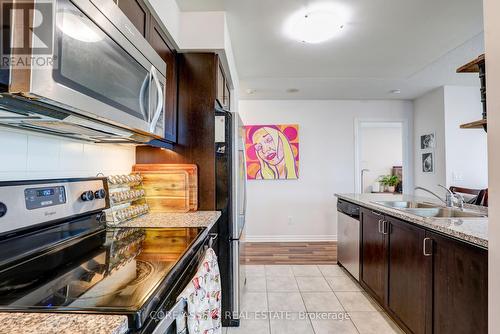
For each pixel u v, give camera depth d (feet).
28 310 2.05
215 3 6.43
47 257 3.42
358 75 11.21
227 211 6.73
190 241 3.99
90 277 2.75
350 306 7.52
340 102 14.79
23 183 3.29
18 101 2.28
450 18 7.08
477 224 4.85
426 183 13.85
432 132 13.41
